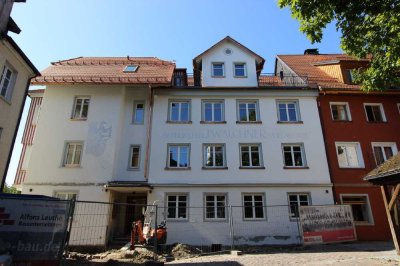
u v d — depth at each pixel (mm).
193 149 18219
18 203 7957
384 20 9211
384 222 17016
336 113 19812
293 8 8758
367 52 10625
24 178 18281
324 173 17891
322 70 22875
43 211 8086
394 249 12391
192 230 16438
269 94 19672
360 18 9008
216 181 17500
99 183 16953
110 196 17016
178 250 14273
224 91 19672
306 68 23359
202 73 20828
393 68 11375
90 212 16359
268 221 16734
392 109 19828
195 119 18953
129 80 18656
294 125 18969
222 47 21594
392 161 10852
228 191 17297
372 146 18766
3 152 12375
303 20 8984
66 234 8227
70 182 16953
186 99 19531
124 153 18328
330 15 8672
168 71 20609
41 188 16812
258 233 16500
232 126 18828
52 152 17578
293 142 18547
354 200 17672
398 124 19422
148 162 17828
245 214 16938
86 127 18156
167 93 19438
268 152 18250
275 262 10008
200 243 16188
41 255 7742
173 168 17734
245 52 21469
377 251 11906
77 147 17953
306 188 17500
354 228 15836
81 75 19234
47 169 17203
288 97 19703
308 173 17859
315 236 14781
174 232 16391
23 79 13852
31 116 20531
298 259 10500
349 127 19109
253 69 20969
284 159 18234
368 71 12664
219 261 10820
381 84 12016
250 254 12938
